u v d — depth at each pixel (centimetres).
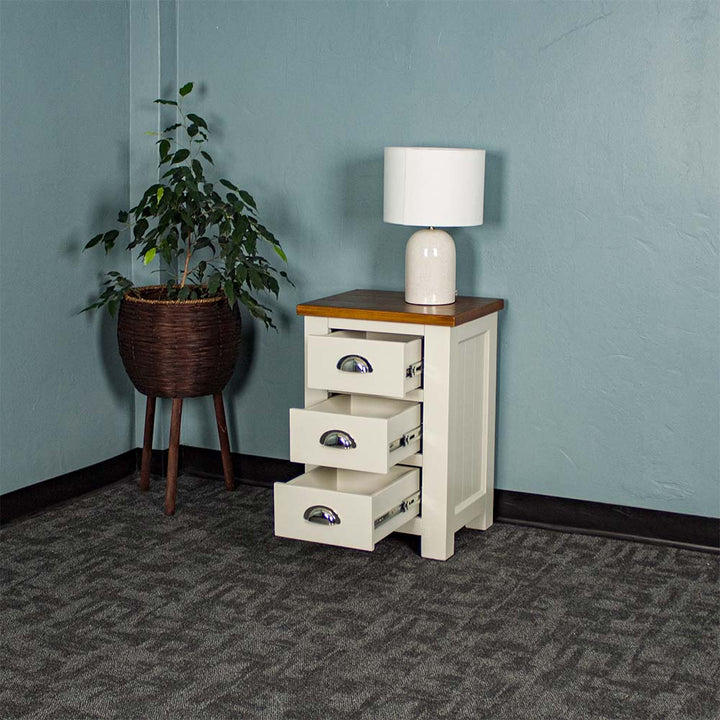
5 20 284
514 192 296
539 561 278
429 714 200
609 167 285
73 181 313
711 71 271
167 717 198
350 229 318
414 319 267
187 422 351
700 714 201
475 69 295
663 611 247
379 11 304
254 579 263
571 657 224
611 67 280
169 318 299
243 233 297
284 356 334
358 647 227
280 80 319
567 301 295
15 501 304
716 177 274
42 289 306
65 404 319
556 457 303
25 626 236
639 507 296
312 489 260
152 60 326
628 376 292
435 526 276
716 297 279
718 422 284
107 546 285
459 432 279
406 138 306
